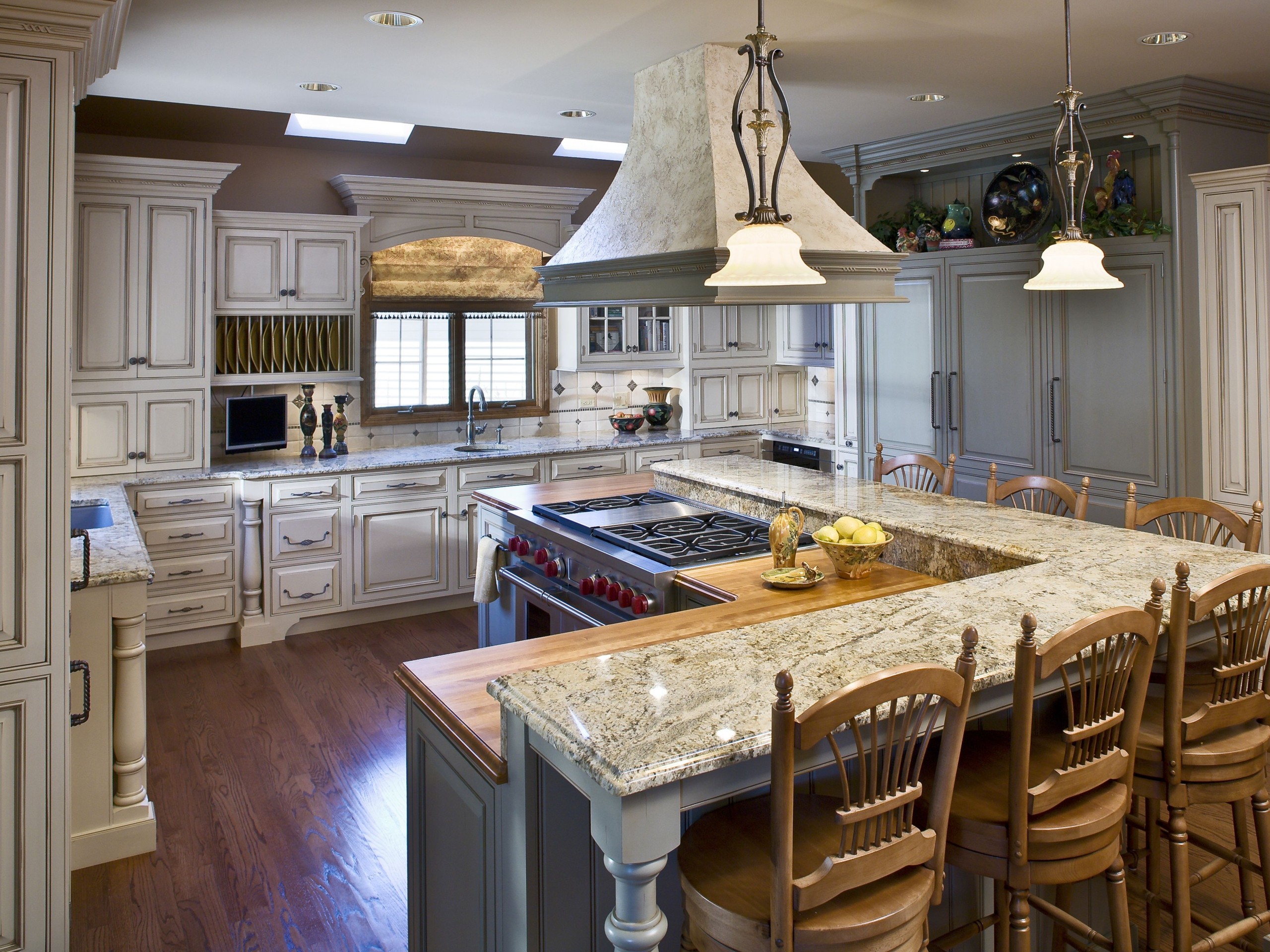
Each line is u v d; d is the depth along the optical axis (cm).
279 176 571
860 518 340
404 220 590
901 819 168
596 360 672
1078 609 227
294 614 545
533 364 682
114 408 496
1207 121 438
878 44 363
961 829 189
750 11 322
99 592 311
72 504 435
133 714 320
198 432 519
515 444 650
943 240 546
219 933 279
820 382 738
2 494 232
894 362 575
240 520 530
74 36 227
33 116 227
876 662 195
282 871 311
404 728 422
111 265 487
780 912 154
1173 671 211
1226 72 406
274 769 383
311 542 546
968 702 169
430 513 582
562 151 622
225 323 545
